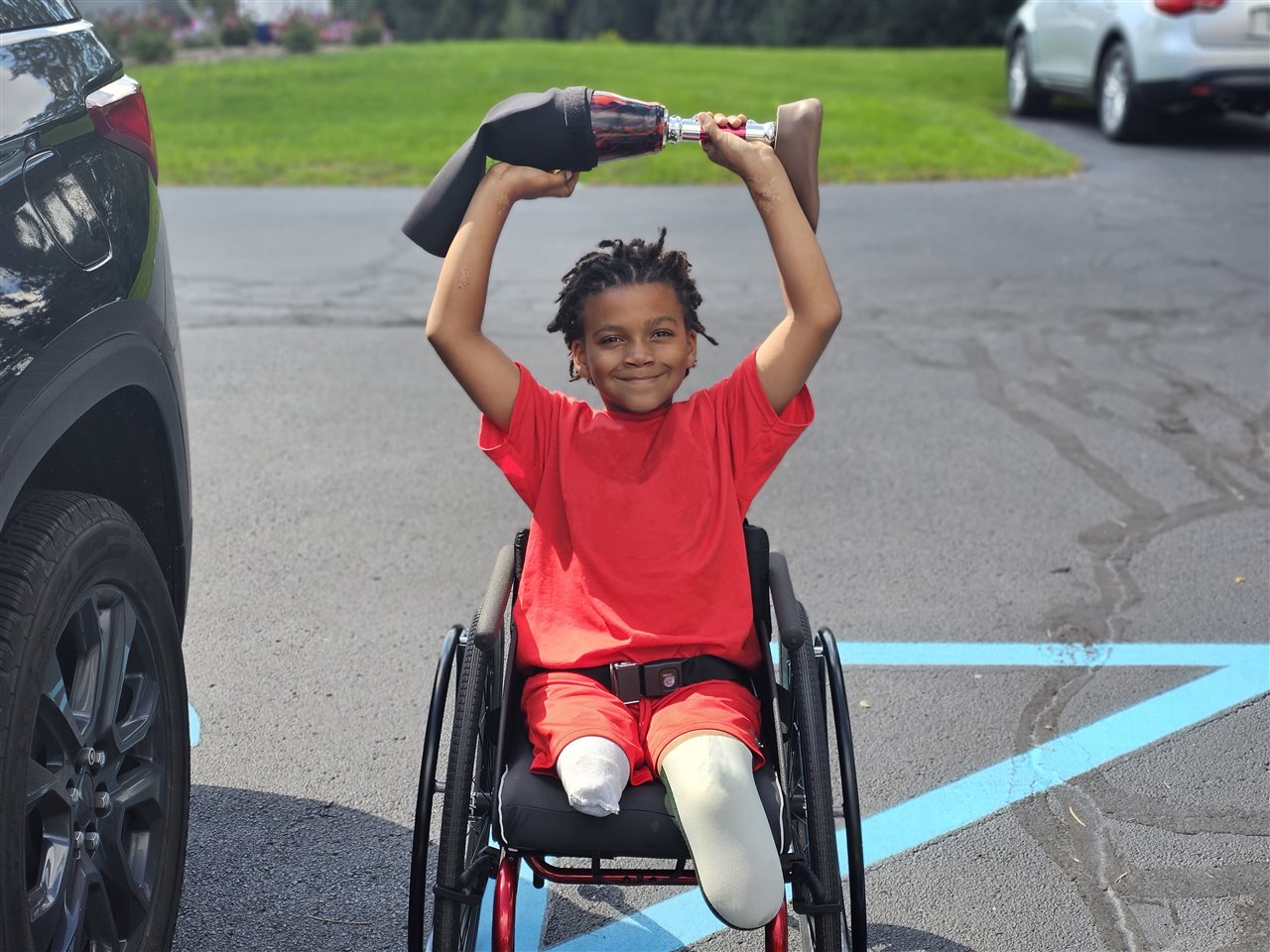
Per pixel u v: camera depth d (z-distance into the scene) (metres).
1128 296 8.67
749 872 2.35
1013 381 7.12
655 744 2.58
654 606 2.79
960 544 5.24
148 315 2.86
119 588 2.69
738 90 17.62
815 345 2.83
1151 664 4.36
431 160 13.55
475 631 2.57
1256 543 5.22
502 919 2.50
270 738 3.97
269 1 29.25
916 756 3.88
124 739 2.70
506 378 2.88
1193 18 13.27
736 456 2.91
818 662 2.88
